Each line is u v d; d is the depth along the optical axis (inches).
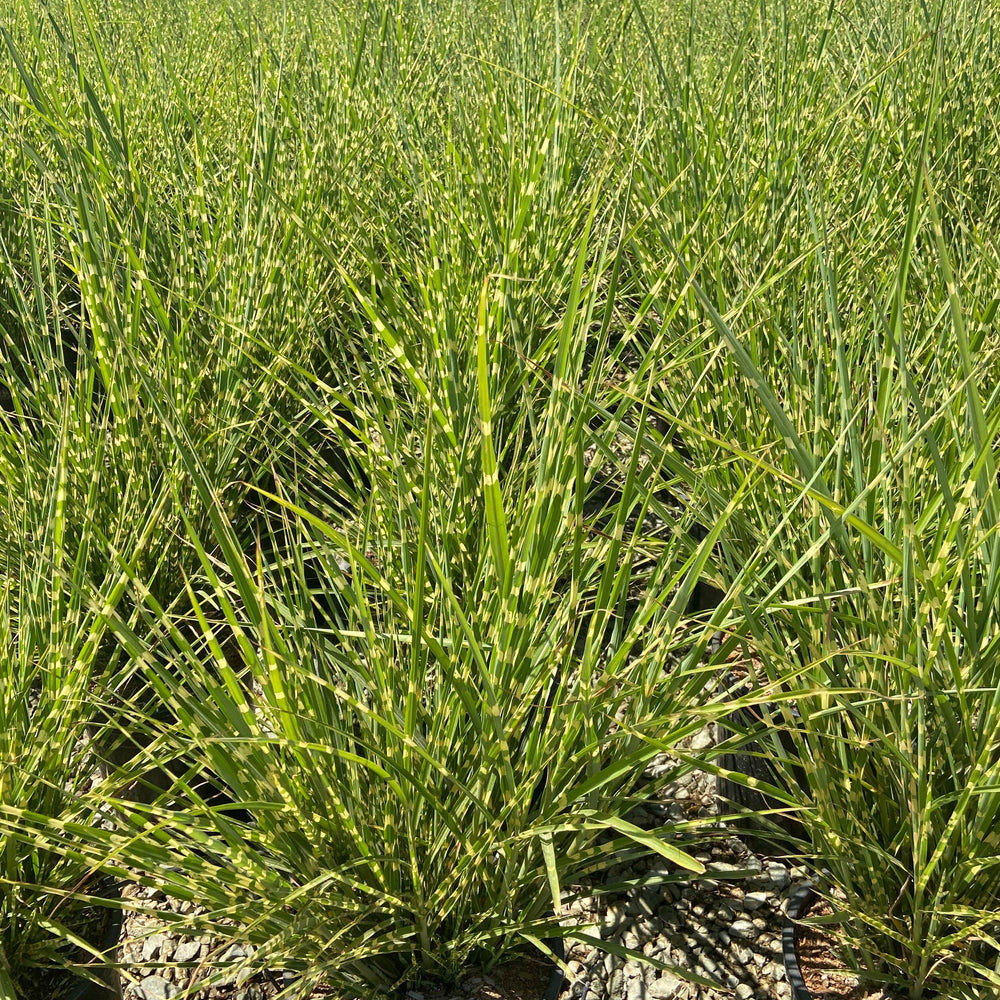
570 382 77.5
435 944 75.1
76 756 86.3
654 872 88.1
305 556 107.1
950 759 66.7
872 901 73.4
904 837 70.8
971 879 67.1
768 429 94.6
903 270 71.5
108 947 77.8
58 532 80.4
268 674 72.2
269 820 68.3
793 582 81.9
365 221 140.8
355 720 81.4
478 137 163.0
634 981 78.9
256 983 79.7
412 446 101.5
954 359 83.3
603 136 151.9
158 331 125.0
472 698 68.1
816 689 60.7
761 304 104.3
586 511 126.6
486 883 74.7
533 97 154.9
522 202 115.4
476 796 67.2
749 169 133.8
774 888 86.5
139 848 65.4
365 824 68.1
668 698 74.5
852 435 73.5
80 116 155.4
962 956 69.8
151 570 106.0
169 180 155.7
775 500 89.7
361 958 71.1
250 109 178.5
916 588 68.7
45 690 77.5
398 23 205.5
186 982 80.3
